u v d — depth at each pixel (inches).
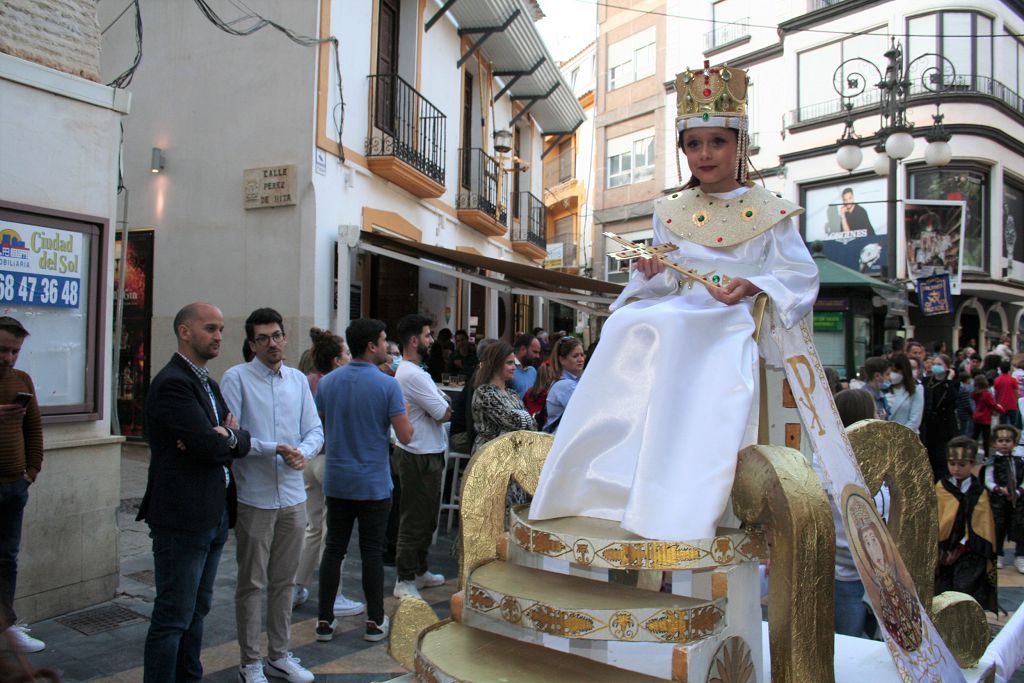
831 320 398.9
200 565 128.3
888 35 742.5
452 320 522.0
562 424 86.5
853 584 126.4
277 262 336.8
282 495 147.9
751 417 81.7
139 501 284.7
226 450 127.0
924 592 103.3
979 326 824.9
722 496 73.5
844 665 97.7
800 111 800.3
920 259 496.7
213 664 155.3
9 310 166.9
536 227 706.8
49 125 174.4
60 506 176.9
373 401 168.4
